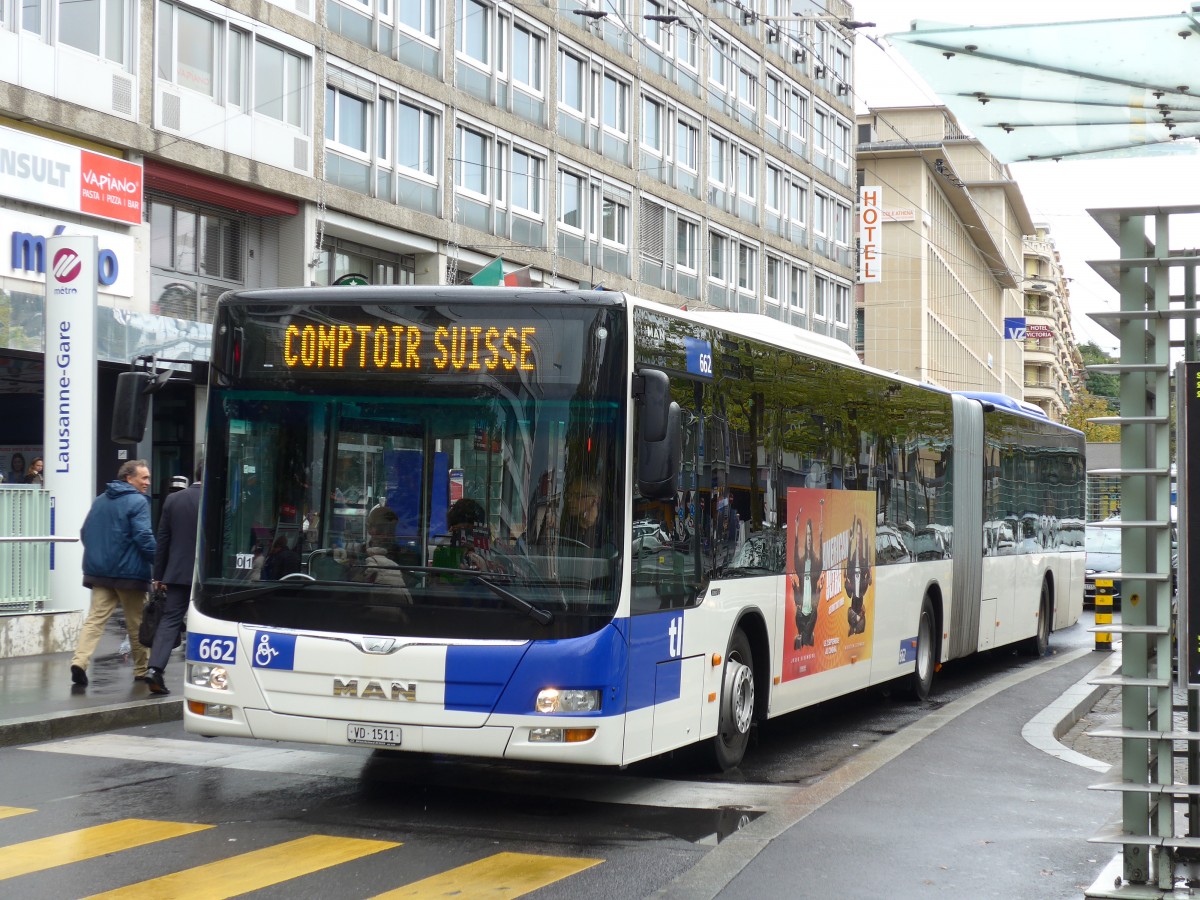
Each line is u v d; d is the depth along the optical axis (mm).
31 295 22859
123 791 9156
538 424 8531
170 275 26719
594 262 39594
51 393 16797
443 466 8594
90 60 24094
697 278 45750
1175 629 6918
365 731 8469
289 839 7879
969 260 95750
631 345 8648
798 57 53562
